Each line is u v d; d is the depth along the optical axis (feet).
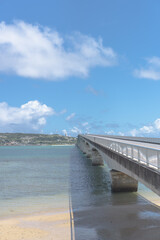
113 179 96.17
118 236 50.57
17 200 89.20
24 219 65.21
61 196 95.09
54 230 55.98
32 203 83.97
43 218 65.62
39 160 292.40
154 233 50.96
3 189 111.96
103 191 102.06
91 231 54.24
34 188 113.80
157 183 43.27
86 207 75.92
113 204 78.13
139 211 68.18
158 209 69.92
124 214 65.72
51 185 121.29
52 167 208.95
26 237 52.37
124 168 71.31
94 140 185.68
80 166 214.28
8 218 66.49
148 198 85.15
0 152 534.37
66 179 140.87
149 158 49.14
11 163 257.34
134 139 185.16
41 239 50.98
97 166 212.84
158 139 124.88
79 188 111.65
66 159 301.02
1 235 53.93
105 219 62.13
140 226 55.77
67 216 66.54
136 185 96.73
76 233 53.47
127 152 68.18
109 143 104.01
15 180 139.95
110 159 99.96
